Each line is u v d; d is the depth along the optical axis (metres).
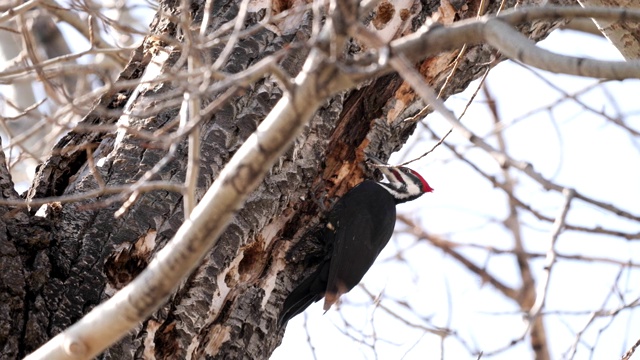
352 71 6.27
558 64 6.73
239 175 6.54
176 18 9.53
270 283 11.28
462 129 6.27
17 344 8.86
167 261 6.70
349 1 6.20
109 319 6.86
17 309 9.01
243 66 10.52
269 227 11.35
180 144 10.11
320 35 6.50
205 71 7.46
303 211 12.13
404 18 11.69
